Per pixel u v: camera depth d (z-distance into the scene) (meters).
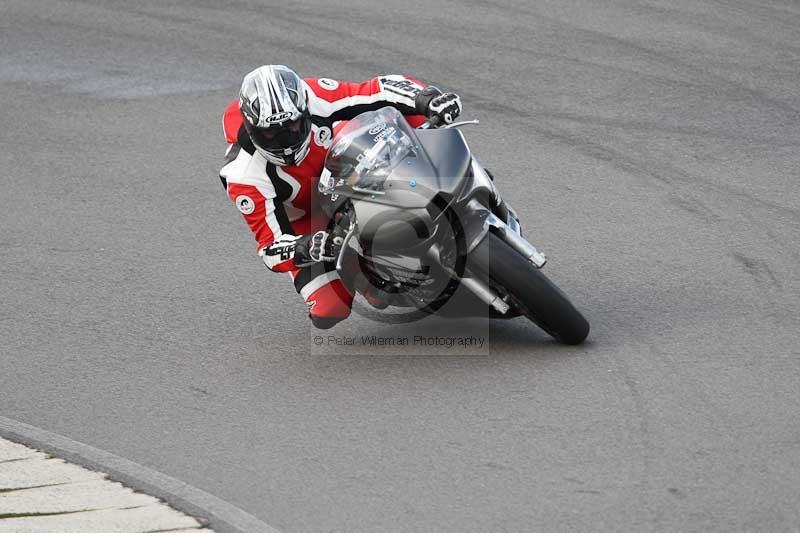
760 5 42.41
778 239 25.72
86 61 41.38
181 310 24.55
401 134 20.50
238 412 20.06
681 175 29.80
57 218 29.84
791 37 39.25
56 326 24.08
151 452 18.89
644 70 37.12
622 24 41.16
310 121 20.98
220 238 28.19
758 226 26.50
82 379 21.77
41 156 34.00
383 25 42.56
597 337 21.62
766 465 16.84
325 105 22.02
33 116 36.97
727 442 17.56
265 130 20.34
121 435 19.55
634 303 23.00
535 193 29.27
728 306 22.55
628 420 18.48
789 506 15.80
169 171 32.56
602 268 24.88
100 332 23.72
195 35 43.00
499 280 19.89
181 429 19.61
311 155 21.73
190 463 18.44
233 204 30.25
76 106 37.56
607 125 33.34
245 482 17.70
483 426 18.72
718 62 37.41
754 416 18.28
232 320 24.00
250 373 21.56
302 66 39.22
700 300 22.92
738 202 27.94
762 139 31.81
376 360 21.62
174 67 40.34
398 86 22.36
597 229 26.95
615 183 29.58
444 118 21.92
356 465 17.91
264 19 44.09
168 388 21.19
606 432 18.17
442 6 44.19
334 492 17.19
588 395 19.39
